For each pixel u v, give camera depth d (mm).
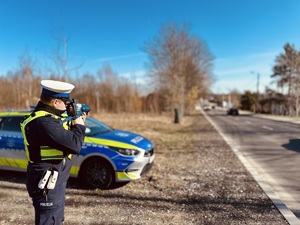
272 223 3629
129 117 28094
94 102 33281
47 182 2217
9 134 5438
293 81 38719
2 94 13969
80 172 5105
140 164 5082
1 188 4945
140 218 3779
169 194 4793
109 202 4371
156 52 38031
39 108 2307
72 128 2367
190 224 3605
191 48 42375
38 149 2236
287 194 4938
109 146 5020
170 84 35719
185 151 9258
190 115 43094
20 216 3801
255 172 6363
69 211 3996
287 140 12266
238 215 3891
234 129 18219
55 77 10070
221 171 6480
